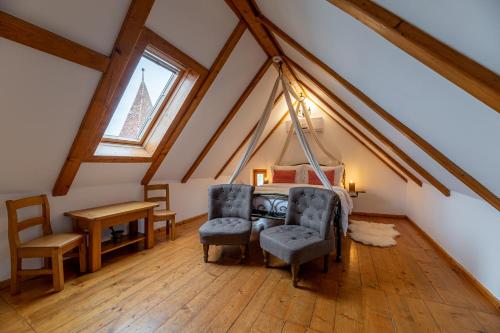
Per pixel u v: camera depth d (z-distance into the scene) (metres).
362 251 2.98
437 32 0.88
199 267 2.49
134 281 2.19
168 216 3.29
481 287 2.02
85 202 2.77
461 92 1.05
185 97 2.82
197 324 1.61
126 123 2.84
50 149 2.12
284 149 5.34
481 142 1.28
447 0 0.73
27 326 1.58
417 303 1.87
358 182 4.97
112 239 2.79
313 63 2.54
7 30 1.35
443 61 0.89
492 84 0.82
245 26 2.69
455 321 1.66
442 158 1.90
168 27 2.10
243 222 2.83
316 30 1.79
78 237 2.24
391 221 4.42
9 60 1.48
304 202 2.72
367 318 1.69
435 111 1.40
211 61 2.73
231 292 2.01
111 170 2.87
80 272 2.31
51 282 2.16
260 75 3.58
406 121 1.91
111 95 2.09
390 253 2.91
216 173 5.18
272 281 2.21
